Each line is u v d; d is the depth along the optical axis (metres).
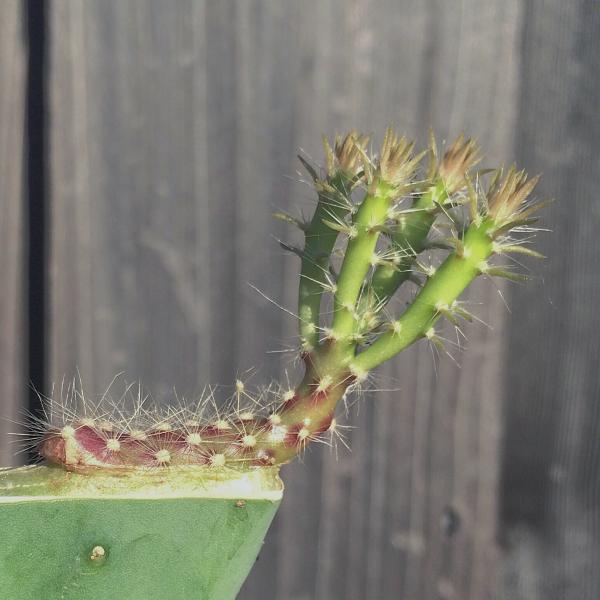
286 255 0.25
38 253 0.24
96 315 0.24
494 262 0.25
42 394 0.24
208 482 0.15
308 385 0.15
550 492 0.26
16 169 0.23
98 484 0.14
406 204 0.19
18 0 0.23
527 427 0.26
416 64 0.25
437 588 0.26
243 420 0.15
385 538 0.26
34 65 0.23
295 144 0.25
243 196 0.25
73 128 0.24
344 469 0.26
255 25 0.24
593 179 0.25
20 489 0.14
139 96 0.24
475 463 0.26
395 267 0.15
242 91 0.25
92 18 0.24
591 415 0.26
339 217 0.16
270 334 0.25
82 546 0.14
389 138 0.15
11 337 0.24
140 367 0.25
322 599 0.26
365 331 0.15
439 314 0.15
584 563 0.26
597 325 0.25
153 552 0.14
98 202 0.24
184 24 0.24
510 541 0.26
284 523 0.26
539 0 0.25
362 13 0.25
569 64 0.25
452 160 0.15
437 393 0.26
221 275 0.25
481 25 0.25
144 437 0.15
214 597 0.14
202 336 0.25
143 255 0.24
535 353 0.25
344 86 0.25
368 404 0.26
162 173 0.24
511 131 0.25
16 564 0.14
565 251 0.25
